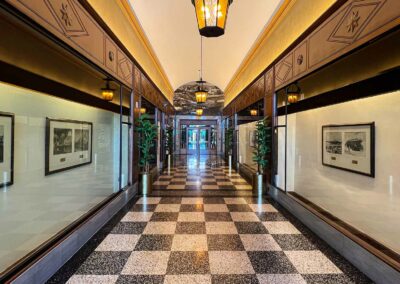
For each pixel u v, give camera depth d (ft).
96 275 7.89
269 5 15.34
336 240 9.64
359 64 9.25
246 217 13.52
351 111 11.95
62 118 12.31
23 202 9.58
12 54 8.59
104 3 11.84
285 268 8.37
